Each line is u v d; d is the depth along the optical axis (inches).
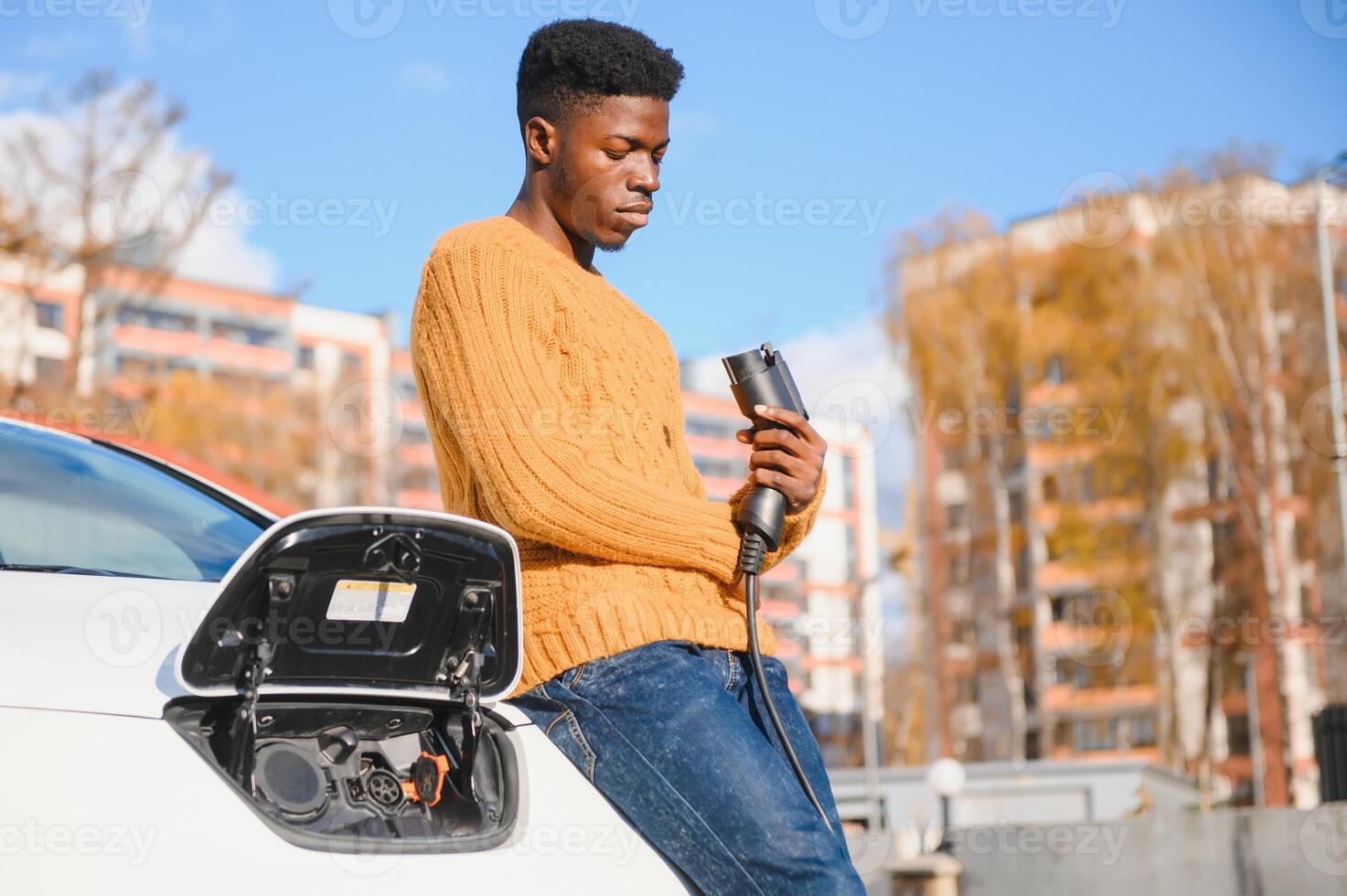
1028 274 1238.3
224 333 1093.1
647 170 67.7
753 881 55.5
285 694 52.2
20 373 651.5
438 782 54.2
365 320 1309.1
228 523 74.6
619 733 57.2
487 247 62.4
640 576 60.6
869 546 1525.6
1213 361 1188.5
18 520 66.2
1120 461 1253.7
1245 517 1235.9
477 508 62.5
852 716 1558.8
